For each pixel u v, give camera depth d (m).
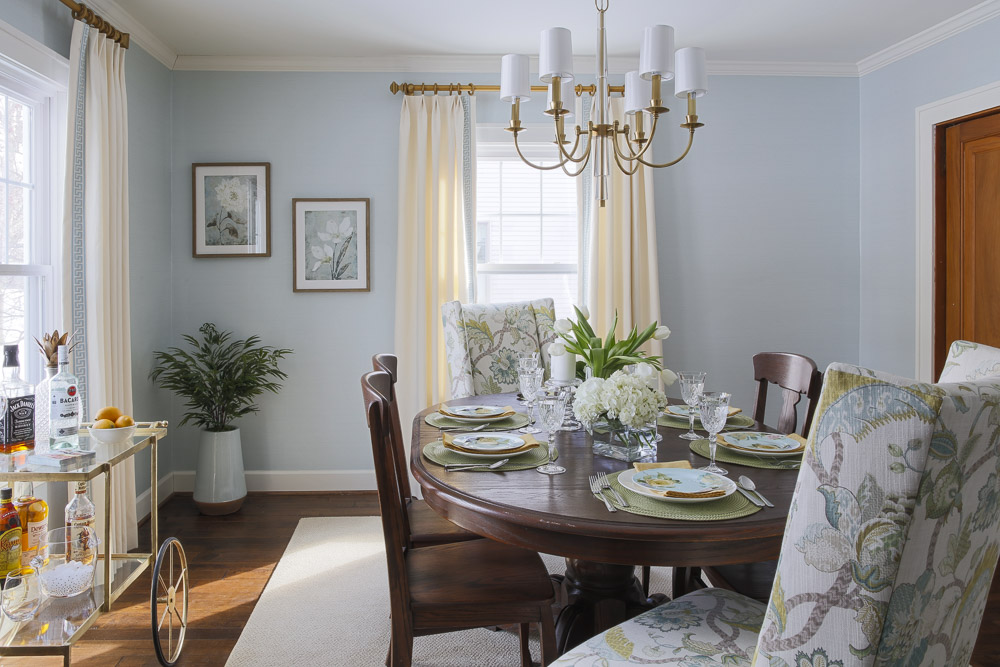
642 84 2.35
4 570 1.92
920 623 0.80
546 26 3.36
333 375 3.88
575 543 1.26
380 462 1.44
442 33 3.45
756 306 3.97
